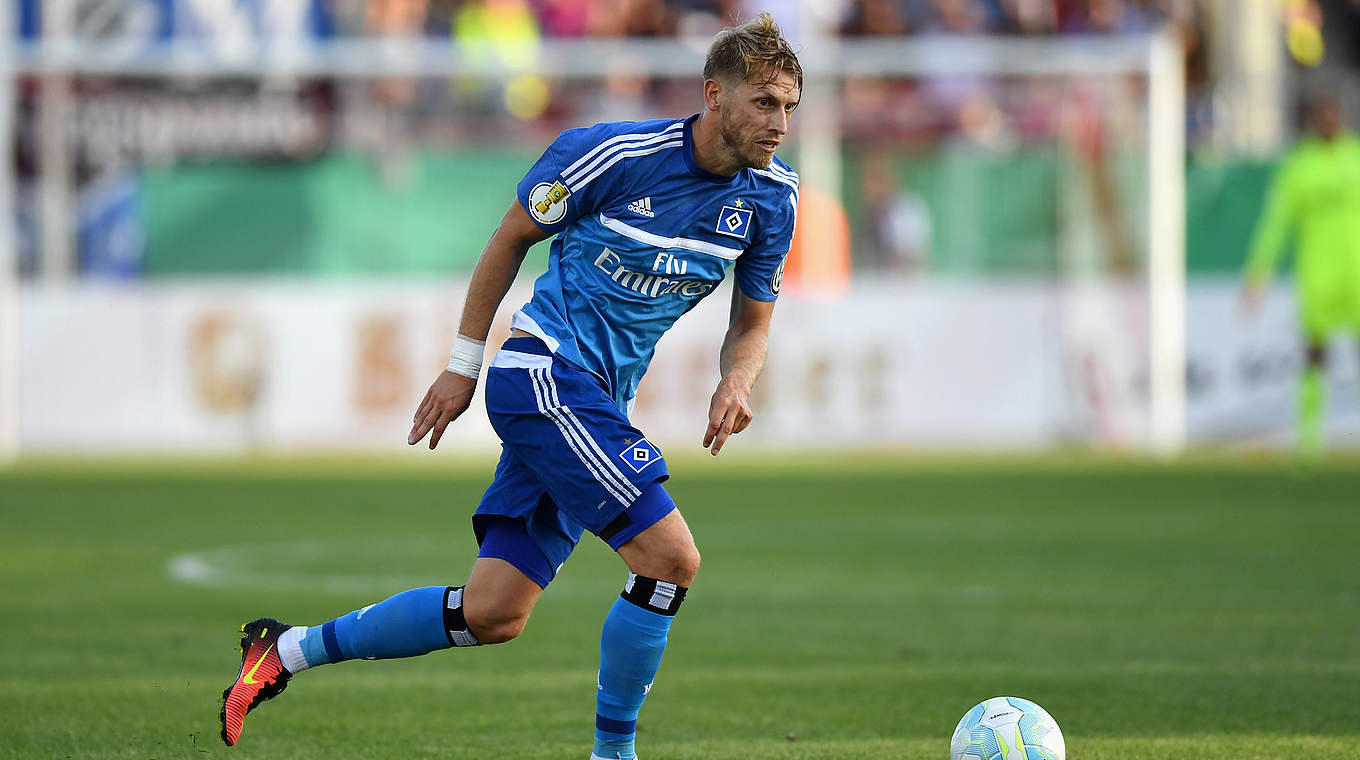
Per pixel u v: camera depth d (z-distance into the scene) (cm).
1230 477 5344
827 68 6444
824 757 1678
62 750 1720
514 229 1545
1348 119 7356
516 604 1532
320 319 6078
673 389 6012
